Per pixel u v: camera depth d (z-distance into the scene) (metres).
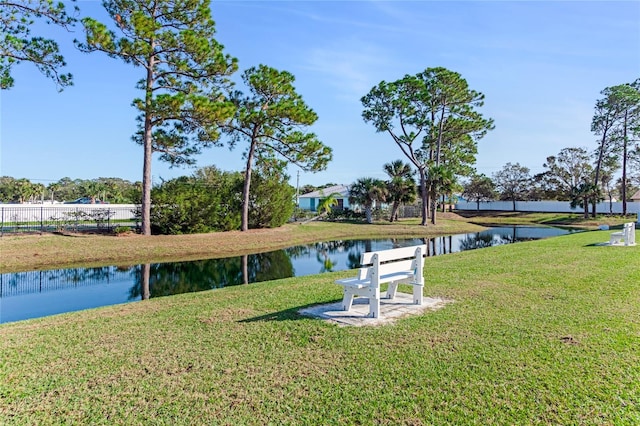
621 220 36.53
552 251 12.74
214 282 11.39
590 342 4.25
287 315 5.64
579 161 46.19
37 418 3.01
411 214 41.75
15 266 13.72
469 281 7.84
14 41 12.20
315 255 17.48
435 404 3.09
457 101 32.53
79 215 22.33
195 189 21.55
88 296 9.57
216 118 17.72
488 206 55.34
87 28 15.81
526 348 4.13
